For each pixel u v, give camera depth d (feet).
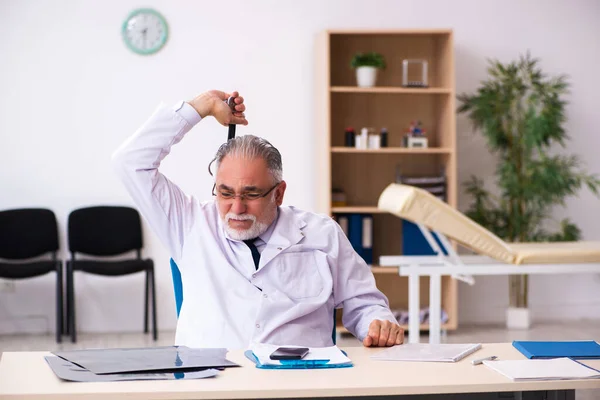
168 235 8.61
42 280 20.90
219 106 8.62
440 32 20.17
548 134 20.72
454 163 20.30
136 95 20.92
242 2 21.12
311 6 21.24
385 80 21.45
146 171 8.48
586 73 21.98
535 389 6.06
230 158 8.11
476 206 21.33
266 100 21.26
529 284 22.36
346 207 20.66
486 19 21.66
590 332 20.45
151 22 20.84
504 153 21.76
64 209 20.81
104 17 20.76
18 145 20.67
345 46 21.39
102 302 21.02
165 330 21.15
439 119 21.29
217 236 8.46
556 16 21.84
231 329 8.04
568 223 21.74
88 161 20.83
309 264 8.34
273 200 8.30
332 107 21.44
